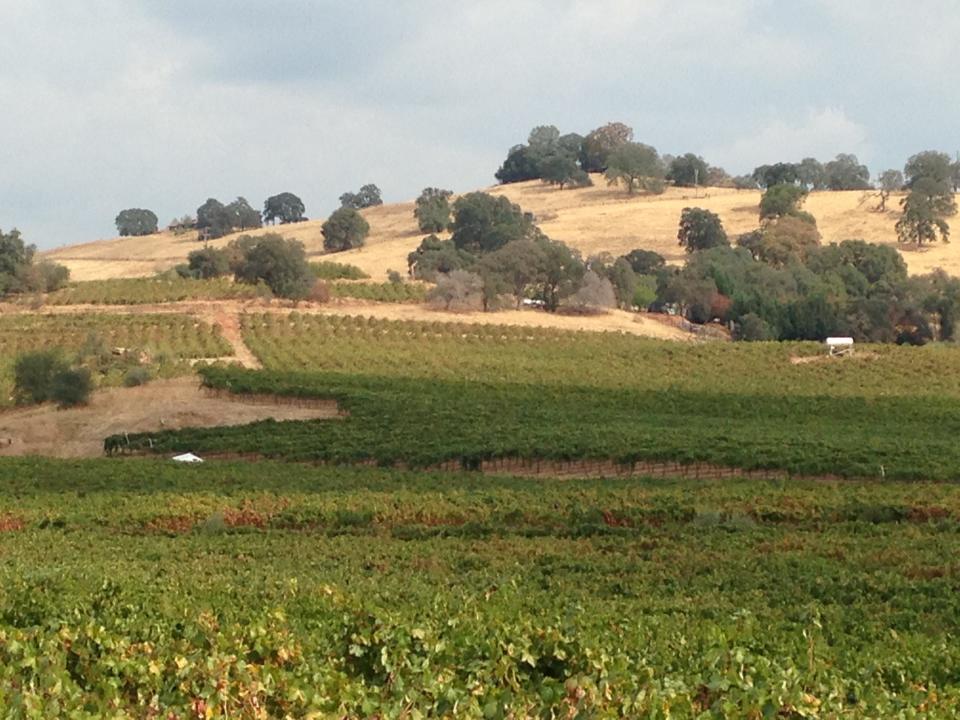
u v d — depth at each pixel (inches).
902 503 2078.0
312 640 995.9
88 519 2150.6
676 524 2046.0
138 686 852.0
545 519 2090.3
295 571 1588.3
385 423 3253.0
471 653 938.1
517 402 3567.9
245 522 2148.1
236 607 1228.5
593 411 3383.4
